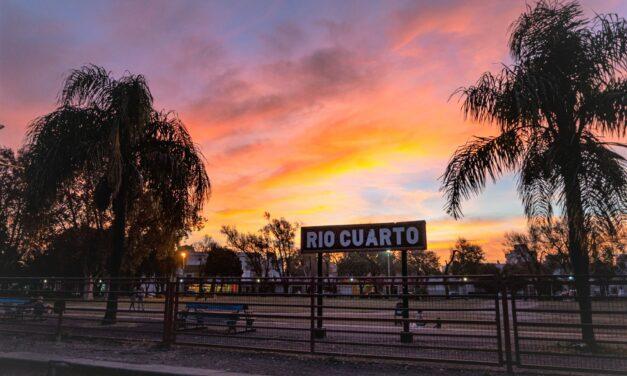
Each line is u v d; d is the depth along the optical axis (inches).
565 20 421.1
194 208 721.0
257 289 553.6
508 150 439.5
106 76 669.3
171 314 453.4
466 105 437.1
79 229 1691.7
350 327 581.6
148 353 415.5
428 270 3531.0
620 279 320.8
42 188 623.5
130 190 716.7
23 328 589.9
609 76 404.8
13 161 1664.6
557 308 377.7
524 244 2182.6
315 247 554.9
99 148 623.5
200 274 3619.6
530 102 388.2
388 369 340.5
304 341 390.6
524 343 437.4
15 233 1802.4
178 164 687.1
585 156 389.7
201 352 421.1
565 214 389.4
